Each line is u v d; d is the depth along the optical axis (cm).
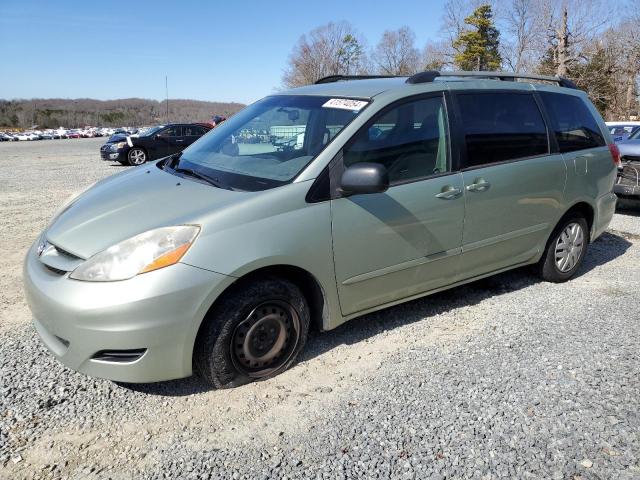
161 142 1872
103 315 259
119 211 302
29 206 895
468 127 384
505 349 353
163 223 279
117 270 265
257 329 300
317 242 308
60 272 281
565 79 498
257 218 290
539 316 408
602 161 490
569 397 297
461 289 466
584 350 352
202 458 248
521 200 414
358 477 236
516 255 433
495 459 248
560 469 242
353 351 350
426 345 359
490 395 299
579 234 483
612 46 3728
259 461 246
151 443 259
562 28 3312
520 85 437
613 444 258
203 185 322
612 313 414
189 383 311
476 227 388
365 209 326
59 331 271
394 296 361
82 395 296
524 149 420
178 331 271
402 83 371
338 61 5703
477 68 5006
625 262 552
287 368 322
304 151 332
